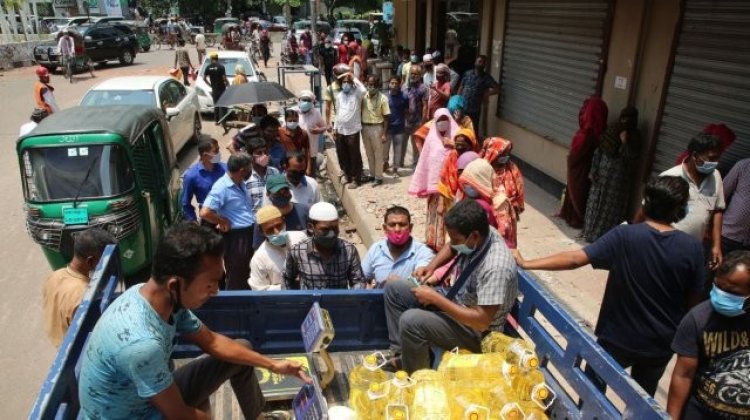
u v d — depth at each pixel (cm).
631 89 642
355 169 893
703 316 265
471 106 954
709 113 541
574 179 674
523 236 677
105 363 199
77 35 2145
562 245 650
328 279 391
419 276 332
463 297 289
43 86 1098
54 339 361
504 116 1009
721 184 407
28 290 620
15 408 434
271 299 319
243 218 534
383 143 898
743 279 245
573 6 767
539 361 286
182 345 318
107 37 2461
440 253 336
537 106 887
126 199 568
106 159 565
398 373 255
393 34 1941
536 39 877
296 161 548
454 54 1452
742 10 497
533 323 296
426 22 1548
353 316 333
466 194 436
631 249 307
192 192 602
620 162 611
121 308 204
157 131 679
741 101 505
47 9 4322
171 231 205
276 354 329
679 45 573
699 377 270
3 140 1231
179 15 5262
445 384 251
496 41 1012
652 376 329
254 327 324
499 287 272
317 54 1962
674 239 300
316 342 273
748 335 258
